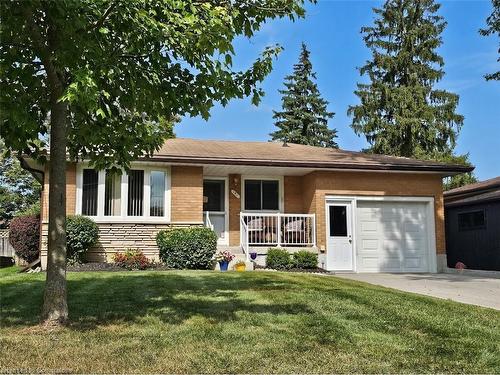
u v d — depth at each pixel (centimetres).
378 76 3362
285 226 1672
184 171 1591
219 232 1719
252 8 639
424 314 734
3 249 2331
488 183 2044
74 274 1173
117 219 1520
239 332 602
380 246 1688
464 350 554
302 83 4475
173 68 644
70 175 1500
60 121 625
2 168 3447
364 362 501
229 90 650
